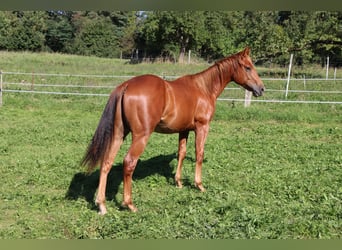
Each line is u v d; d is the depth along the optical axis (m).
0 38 43.59
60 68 27.97
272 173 7.20
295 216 5.17
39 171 7.19
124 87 5.20
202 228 4.69
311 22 22.23
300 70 27.36
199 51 43.31
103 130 5.07
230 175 7.11
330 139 10.68
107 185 6.48
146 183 6.62
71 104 15.28
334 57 30.19
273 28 22.81
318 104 15.47
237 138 10.40
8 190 6.23
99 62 36.16
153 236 4.54
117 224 4.82
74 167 7.47
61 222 4.97
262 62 31.92
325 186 6.50
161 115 5.36
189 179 6.94
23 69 26.19
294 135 11.09
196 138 6.16
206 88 6.23
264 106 15.28
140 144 5.18
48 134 10.61
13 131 10.85
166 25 40.78
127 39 48.75
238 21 38.78
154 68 30.17
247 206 5.46
